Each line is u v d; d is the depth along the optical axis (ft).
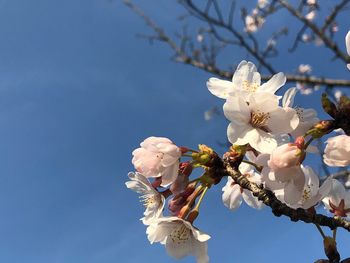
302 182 0.41
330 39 1.52
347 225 0.41
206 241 0.44
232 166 0.46
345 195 0.48
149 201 0.47
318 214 0.42
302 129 0.44
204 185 0.46
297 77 1.53
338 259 0.41
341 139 0.40
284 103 0.44
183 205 0.46
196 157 0.45
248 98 0.44
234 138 0.43
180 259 0.45
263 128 0.44
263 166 0.43
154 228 0.45
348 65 0.44
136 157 0.46
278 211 0.43
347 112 0.41
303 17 1.56
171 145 0.45
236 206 0.55
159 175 0.45
